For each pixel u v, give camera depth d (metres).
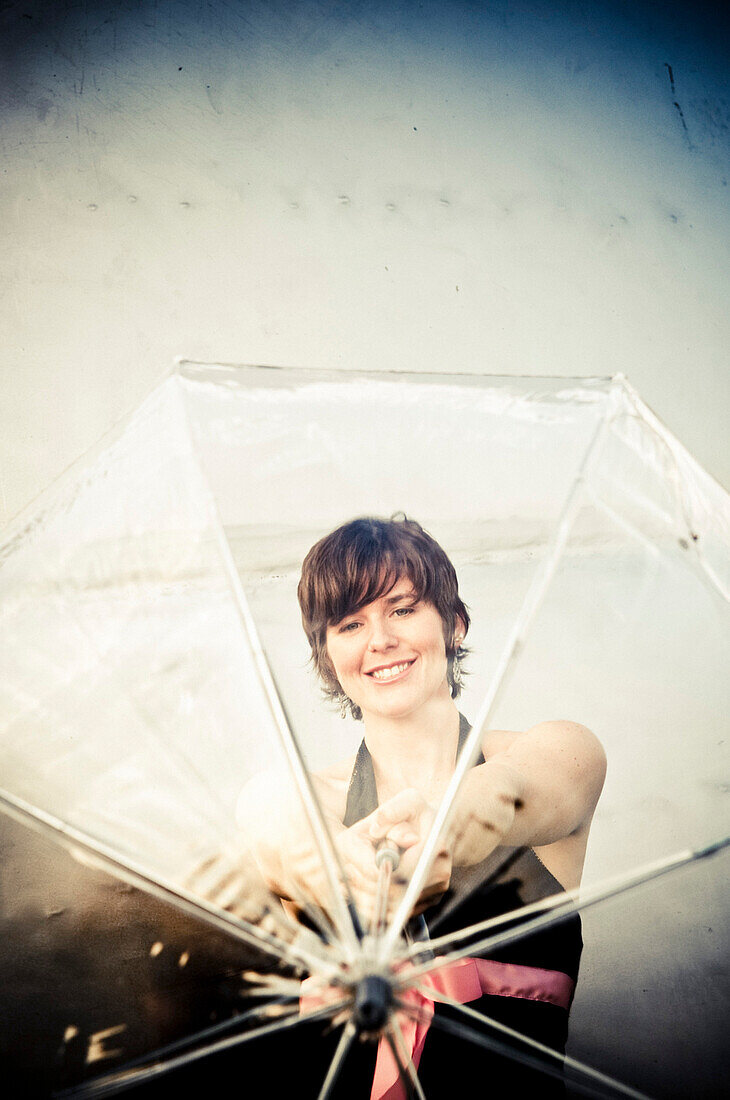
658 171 3.64
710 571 1.89
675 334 3.50
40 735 1.64
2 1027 1.93
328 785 1.75
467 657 2.06
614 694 2.02
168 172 3.29
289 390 2.24
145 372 3.10
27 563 1.83
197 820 1.56
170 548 1.87
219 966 1.89
